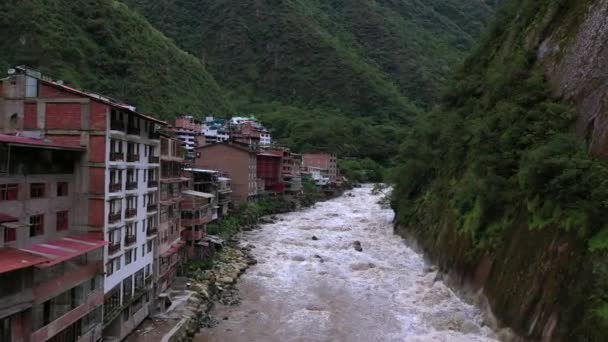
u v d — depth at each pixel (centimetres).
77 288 2856
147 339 3406
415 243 6869
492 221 4722
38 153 2794
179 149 4916
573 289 3130
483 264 4459
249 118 18750
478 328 3916
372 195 14162
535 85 5150
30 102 3130
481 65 7831
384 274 5550
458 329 3950
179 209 4959
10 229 2566
